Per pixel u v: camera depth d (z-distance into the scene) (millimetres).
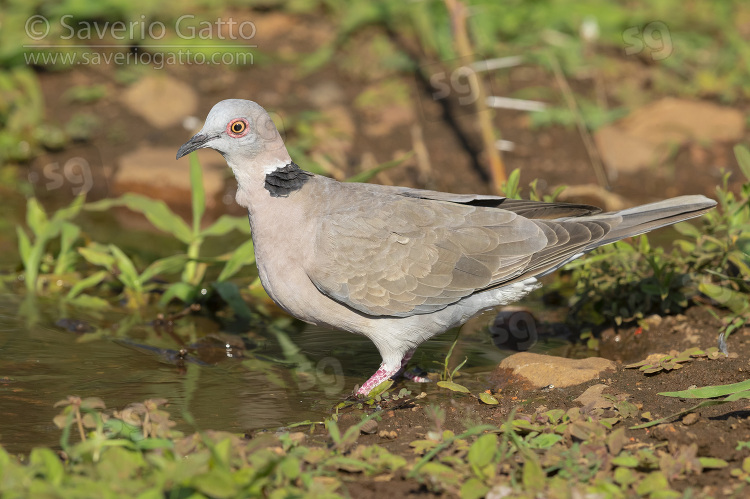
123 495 6113
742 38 20344
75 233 12477
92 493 6039
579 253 9375
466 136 17375
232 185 15797
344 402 9008
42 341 10516
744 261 10445
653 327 10547
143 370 9773
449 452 7270
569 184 15742
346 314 9375
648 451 7102
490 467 6750
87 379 9414
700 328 10242
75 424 8188
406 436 7949
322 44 20344
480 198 9688
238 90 18594
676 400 8469
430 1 20344
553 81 18938
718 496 6547
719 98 18297
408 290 9211
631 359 10109
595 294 11094
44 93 18250
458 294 9266
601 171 16062
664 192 15500
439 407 8531
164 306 11867
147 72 18891
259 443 6875
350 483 6926
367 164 16344
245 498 6164
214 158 16328
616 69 19391
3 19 19609
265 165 9375
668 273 10516
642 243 10992
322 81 18984
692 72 19172
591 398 8570
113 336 10820
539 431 7691
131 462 6578
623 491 6578
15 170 16500
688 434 7309
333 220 9250
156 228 14758
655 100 18391
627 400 8516
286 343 10867
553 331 11156
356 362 10297
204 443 6875
